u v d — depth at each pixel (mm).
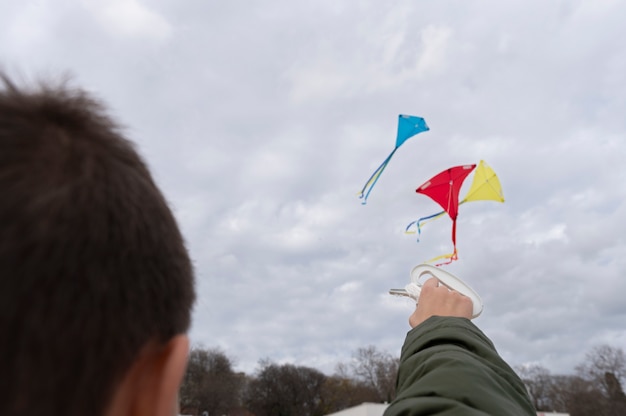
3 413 560
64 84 753
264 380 84750
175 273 815
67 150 661
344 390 85062
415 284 2295
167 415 729
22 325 565
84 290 618
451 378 1372
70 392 597
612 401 71812
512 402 1372
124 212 708
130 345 682
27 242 575
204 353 76125
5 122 635
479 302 2145
